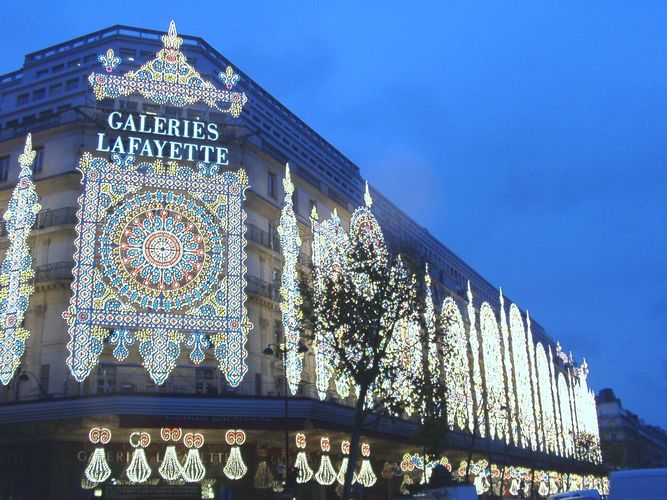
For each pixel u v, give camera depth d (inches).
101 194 1498.5
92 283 1437.0
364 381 1229.1
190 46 2219.5
